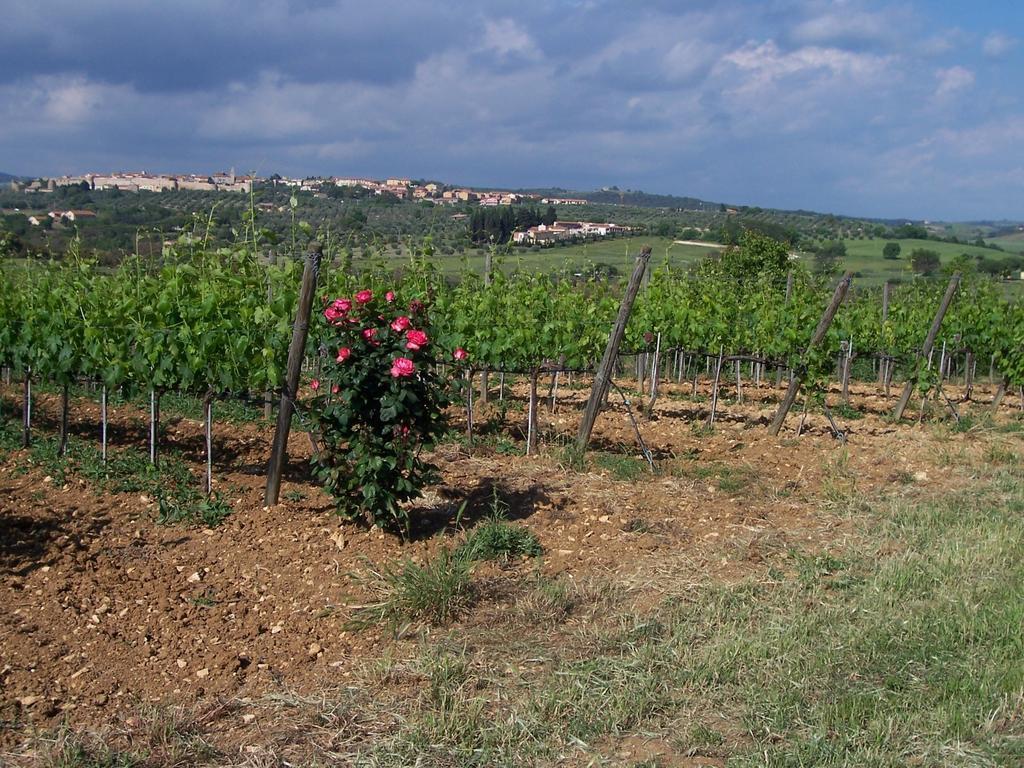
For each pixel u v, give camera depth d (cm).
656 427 1097
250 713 414
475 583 554
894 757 374
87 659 460
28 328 786
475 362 1027
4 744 386
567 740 393
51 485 704
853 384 1678
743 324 1427
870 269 3309
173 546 605
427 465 614
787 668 450
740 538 661
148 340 718
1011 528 685
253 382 697
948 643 479
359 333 593
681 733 398
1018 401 1512
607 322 1243
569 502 735
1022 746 384
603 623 512
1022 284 2164
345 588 551
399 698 426
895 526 695
